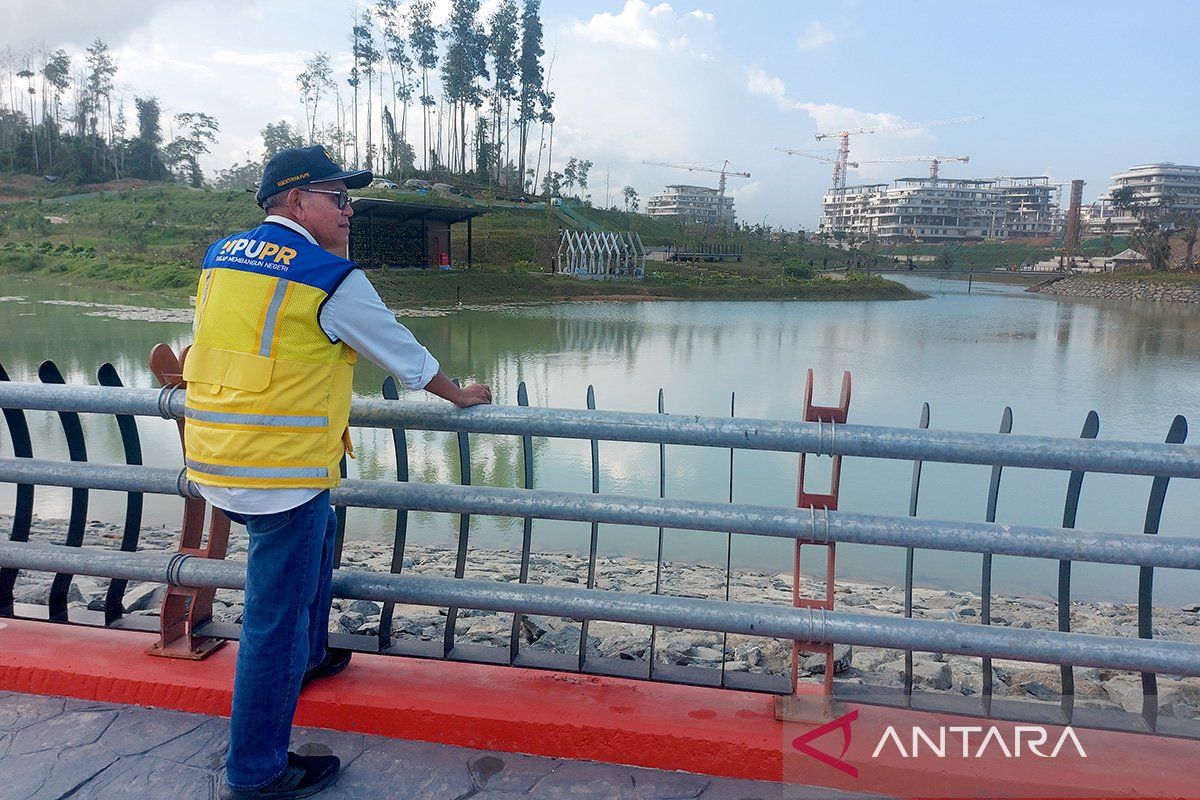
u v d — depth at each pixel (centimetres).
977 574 773
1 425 1284
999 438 220
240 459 201
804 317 5388
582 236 8144
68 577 296
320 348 206
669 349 3219
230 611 451
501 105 12862
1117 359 3083
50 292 5238
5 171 12025
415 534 853
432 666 268
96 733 243
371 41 11675
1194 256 12250
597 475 246
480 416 240
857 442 226
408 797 217
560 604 244
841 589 686
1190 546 214
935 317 5600
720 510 235
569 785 223
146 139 13962
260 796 212
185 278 5766
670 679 251
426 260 6381
